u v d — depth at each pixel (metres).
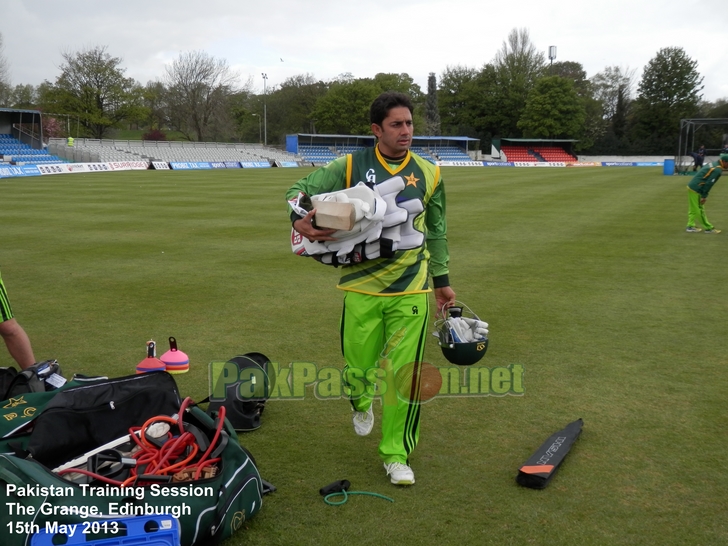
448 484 3.29
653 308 6.81
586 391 4.52
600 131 76.69
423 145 65.44
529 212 16.16
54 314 6.57
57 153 41.47
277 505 3.09
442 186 3.42
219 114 70.38
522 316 6.49
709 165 12.27
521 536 2.83
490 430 3.92
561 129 67.62
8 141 39.78
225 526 2.71
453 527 2.90
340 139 62.62
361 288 3.28
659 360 5.17
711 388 4.57
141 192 21.81
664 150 66.31
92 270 8.84
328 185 3.32
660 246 10.96
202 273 8.65
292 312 6.67
